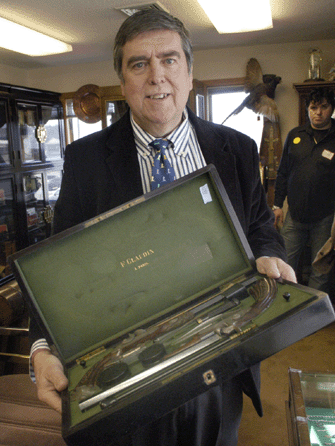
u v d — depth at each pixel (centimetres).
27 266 94
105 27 312
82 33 328
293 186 317
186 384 76
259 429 203
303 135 314
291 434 146
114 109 420
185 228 103
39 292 95
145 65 105
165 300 104
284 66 405
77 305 98
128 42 104
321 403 142
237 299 100
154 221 101
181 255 104
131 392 76
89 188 123
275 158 398
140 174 120
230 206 104
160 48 103
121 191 117
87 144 127
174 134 118
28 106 408
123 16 286
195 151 123
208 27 332
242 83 421
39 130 422
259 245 124
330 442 126
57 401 87
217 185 102
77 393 83
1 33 313
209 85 430
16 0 252
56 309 97
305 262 367
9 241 382
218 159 122
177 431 101
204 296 105
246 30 323
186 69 111
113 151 121
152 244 102
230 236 107
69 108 482
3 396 151
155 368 81
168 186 98
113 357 92
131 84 107
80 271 98
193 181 102
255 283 103
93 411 77
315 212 308
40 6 264
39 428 132
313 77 372
